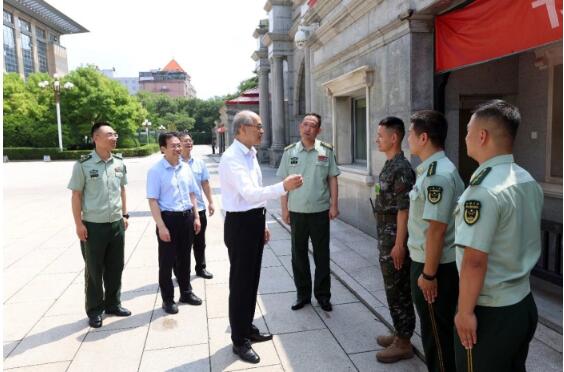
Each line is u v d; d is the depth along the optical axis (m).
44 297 4.45
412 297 2.77
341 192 7.39
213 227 7.68
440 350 2.41
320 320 3.69
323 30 7.40
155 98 78.62
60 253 6.17
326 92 7.53
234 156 3.02
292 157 3.93
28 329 3.69
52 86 35.94
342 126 7.42
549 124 5.09
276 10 17.25
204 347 3.31
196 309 4.05
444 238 2.28
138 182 15.92
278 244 6.31
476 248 1.63
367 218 6.29
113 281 3.89
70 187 3.58
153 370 3.00
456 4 4.23
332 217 3.93
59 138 33.53
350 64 6.54
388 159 2.99
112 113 37.34
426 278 2.26
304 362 3.03
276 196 2.92
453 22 4.31
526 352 1.77
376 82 5.65
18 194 12.97
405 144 4.86
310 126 3.86
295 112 17.52
